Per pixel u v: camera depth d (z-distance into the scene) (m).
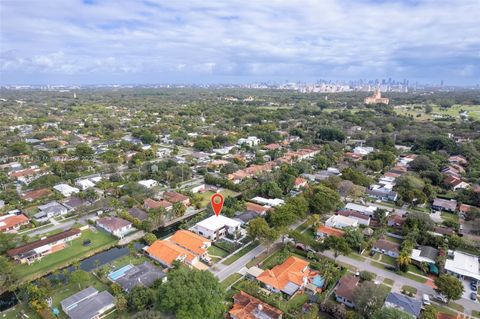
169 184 149.25
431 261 88.00
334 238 89.00
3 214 115.00
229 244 99.31
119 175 152.00
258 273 81.44
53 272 84.50
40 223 110.19
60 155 186.50
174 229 112.25
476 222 106.44
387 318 57.44
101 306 68.25
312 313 67.44
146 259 90.56
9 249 90.19
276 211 103.00
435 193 138.88
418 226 104.44
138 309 67.94
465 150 198.25
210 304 60.66
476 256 93.44
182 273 66.38
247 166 181.12
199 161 186.88
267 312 66.62
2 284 75.25
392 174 163.38
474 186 141.88
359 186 138.25
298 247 96.00
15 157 181.00
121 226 105.75
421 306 70.75
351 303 72.25
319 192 121.31
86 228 108.12
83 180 148.25
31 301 68.06
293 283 77.38
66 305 68.38
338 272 82.12
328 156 193.25
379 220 111.88
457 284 72.94
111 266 86.25
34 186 138.00
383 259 92.06
